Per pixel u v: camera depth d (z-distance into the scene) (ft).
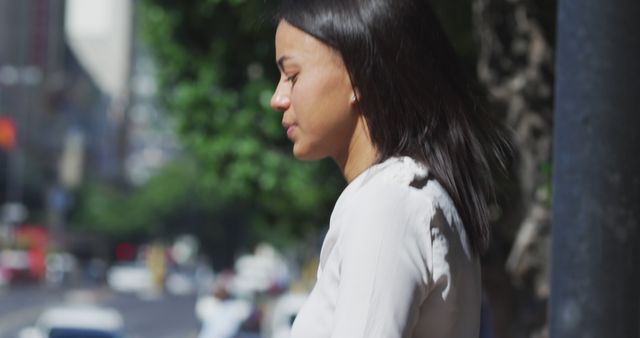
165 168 379.35
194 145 67.05
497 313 31.55
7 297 219.41
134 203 372.38
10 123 311.47
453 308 6.91
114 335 75.61
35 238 298.15
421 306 6.84
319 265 7.00
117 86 513.04
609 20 9.95
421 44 7.25
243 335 75.77
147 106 529.45
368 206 6.71
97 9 517.96
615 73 9.94
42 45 369.50
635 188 9.90
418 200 6.75
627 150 9.90
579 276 9.96
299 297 73.31
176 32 63.10
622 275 9.89
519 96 28.25
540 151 28.22
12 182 311.47
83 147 383.04
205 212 372.99
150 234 372.38
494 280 31.27
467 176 7.18
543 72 28.19
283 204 70.33
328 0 7.23
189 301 252.21
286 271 308.81
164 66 65.51
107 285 294.46
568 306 10.00
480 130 7.48
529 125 28.22
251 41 60.34
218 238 374.22
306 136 7.28
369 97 7.14
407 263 6.61
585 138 9.97
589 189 9.93
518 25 28.17
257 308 77.56
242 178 67.41
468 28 41.91
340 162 7.34
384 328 6.49
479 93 7.58
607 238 9.90
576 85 10.03
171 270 336.70
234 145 66.44
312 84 7.22
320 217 70.95
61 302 216.13
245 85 63.72
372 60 7.13
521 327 31.07
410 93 7.16
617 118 9.92
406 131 7.13
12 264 255.50
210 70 62.64
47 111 366.84
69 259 287.69
